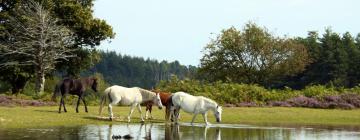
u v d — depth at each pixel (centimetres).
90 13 5347
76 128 2375
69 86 3005
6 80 5409
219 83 4469
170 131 2341
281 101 4191
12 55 5050
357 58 9056
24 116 2697
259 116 3331
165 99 2889
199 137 2108
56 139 1931
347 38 9475
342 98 4225
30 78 5247
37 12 4806
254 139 2070
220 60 6550
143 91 2791
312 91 4528
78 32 5303
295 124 2956
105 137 2023
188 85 4303
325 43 9244
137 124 2680
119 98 2722
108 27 5372
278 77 6844
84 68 5591
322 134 2338
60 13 5228
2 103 3459
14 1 5075
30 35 4822
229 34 6544
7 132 2159
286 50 6531
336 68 8831
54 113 2906
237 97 4097
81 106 3669
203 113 2758
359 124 3059
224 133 2295
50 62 4922
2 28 4903
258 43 6450
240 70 6544
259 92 4184
